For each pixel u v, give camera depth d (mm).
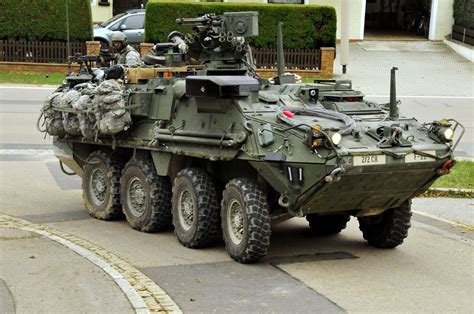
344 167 10188
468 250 12375
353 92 12516
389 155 10594
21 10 35562
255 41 35906
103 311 8844
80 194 16172
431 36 44938
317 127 10312
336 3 43406
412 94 32656
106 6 45500
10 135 22047
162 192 12906
